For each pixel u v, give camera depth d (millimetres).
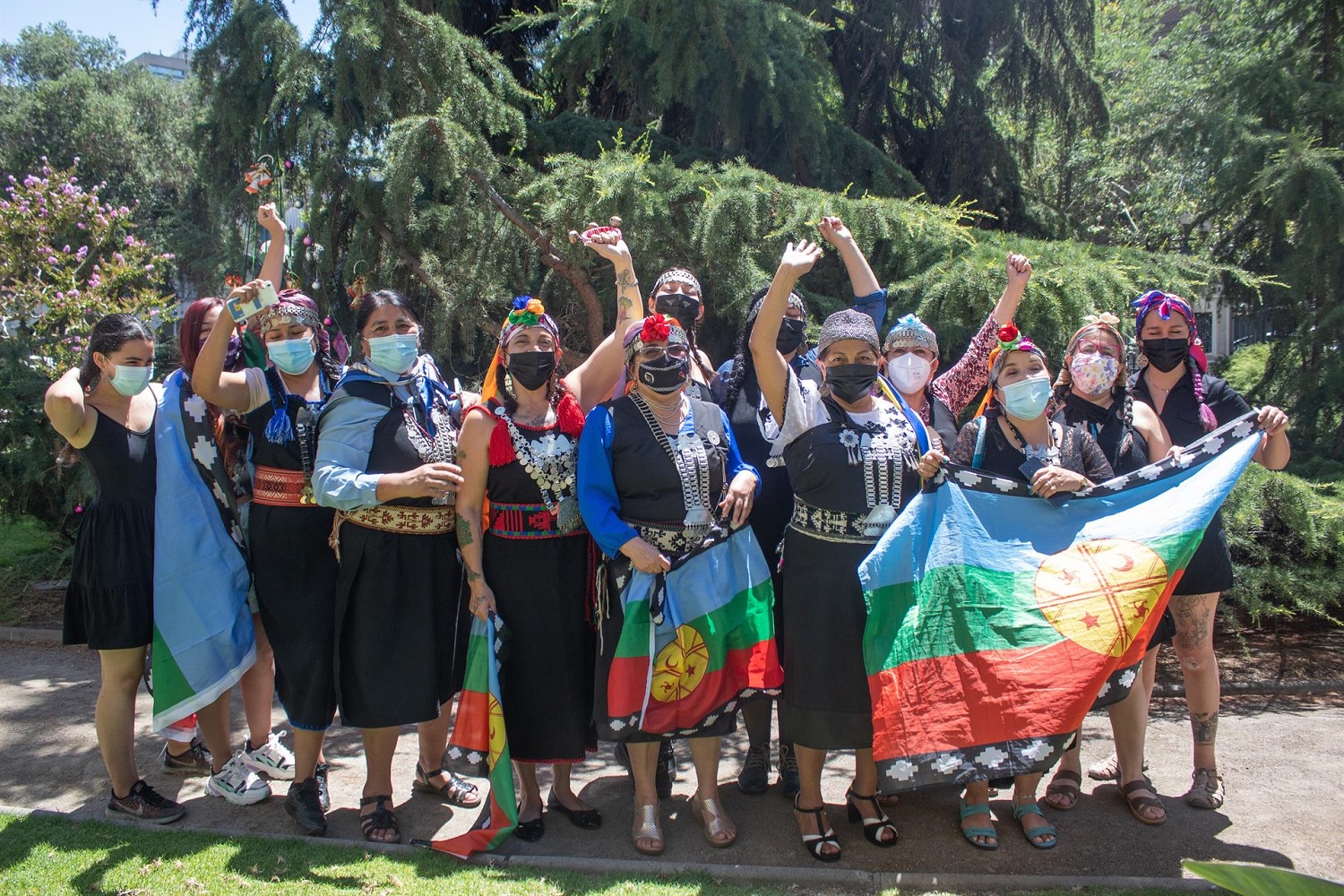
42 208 9398
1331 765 4168
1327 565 5500
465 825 3709
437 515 3521
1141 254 6125
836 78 8148
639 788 3510
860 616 3299
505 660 3492
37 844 3500
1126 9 12875
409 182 5781
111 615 3635
